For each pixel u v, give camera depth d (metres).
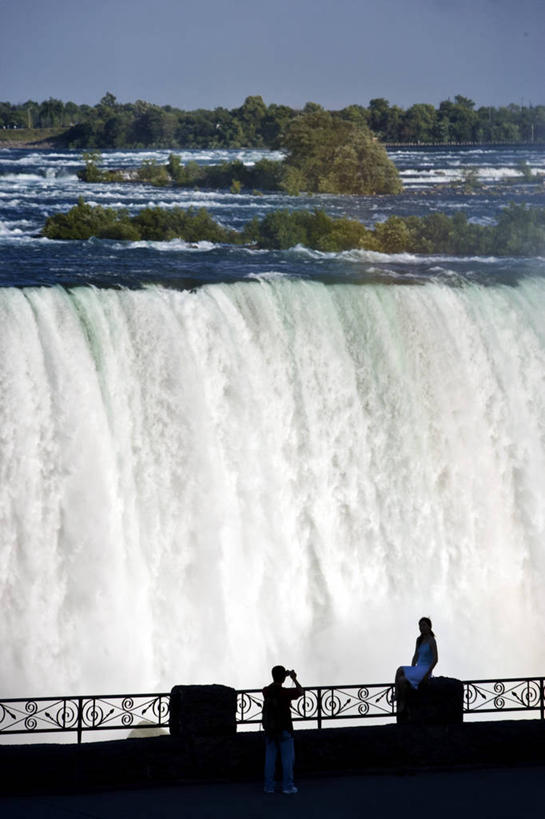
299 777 25.48
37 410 43.19
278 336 48.41
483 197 158.50
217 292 47.94
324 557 47.66
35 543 42.62
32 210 121.50
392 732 26.12
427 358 50.69
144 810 23.05
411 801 23.88
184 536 45.03
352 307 49.84
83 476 43.50
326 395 48.72
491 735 26.55
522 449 51.81
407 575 48.81
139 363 45.44
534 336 53.16
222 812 22.97
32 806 23.27
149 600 44.09
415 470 49.72
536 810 23.42
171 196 146.50
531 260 86.94
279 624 46.19
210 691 25.23
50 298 44.28
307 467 48.12
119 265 71.56
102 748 24.61
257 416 47.34
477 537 50.31
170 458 45.34
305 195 150.00
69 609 42.59
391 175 154.00
